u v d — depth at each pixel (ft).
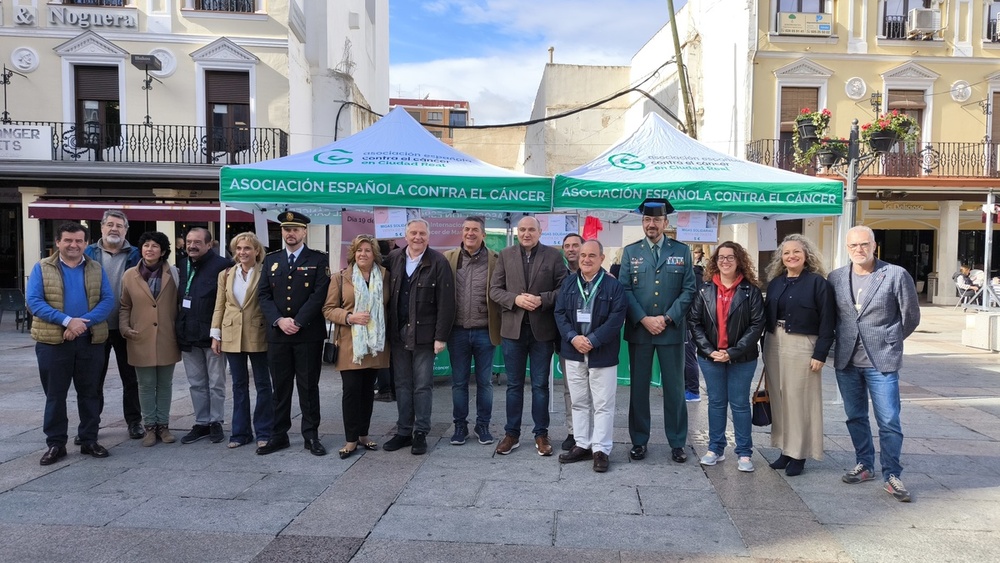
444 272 16.47
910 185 55.21
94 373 16.25
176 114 50.80
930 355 33.86
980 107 58.34
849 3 57.41
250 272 16.76
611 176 20.76
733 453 16.81
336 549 11.25
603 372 15.29
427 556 11.02
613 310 15.17
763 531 12.05
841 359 14.40
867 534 11.94
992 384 26.16
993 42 58.18
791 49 57.16
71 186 50.37
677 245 16.07
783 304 14.98
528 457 16.37
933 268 66.13
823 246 59.11
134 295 16.78
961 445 17.56
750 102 56.75
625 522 12.42
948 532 12.05
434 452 16.74
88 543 11.40
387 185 19.44
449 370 25.55
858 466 14.71
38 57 49.52
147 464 15.69
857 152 27.91
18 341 37.65
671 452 16.69
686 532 12.00
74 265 15.97
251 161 50.96
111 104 50.98
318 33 59.31
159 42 50.44
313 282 16.26
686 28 67.00
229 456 16.33
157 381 17.28
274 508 13.00
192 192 51.37
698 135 66.03
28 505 13.08
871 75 57.82
